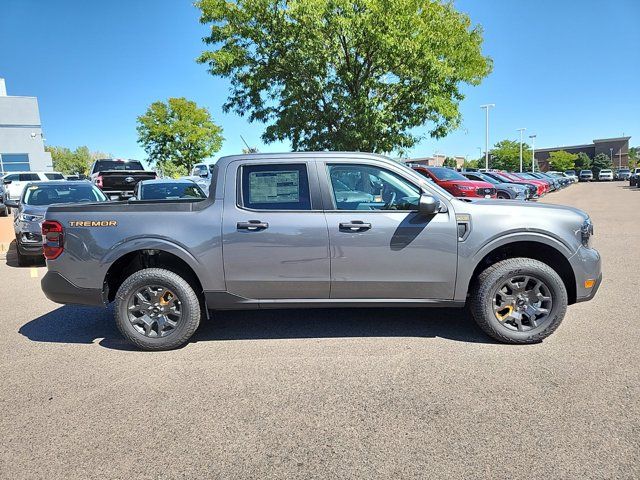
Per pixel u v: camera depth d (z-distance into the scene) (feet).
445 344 14.92
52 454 9.54
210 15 56.59
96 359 14.42
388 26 48.98
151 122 138.41
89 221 14.85
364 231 14.34
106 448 9.71
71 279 14.98
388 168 14.80
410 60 51.26
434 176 53.72
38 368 13.78
